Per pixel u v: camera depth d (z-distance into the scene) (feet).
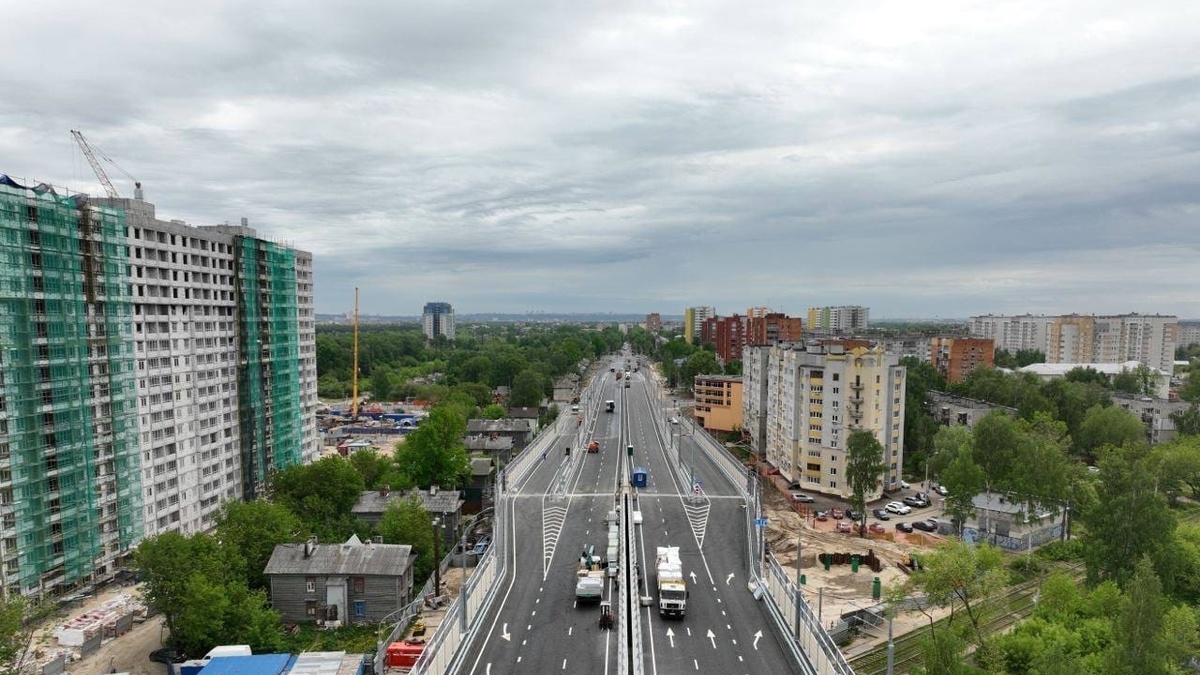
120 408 354.13
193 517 412.77
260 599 268.41
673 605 246.06
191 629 251.19
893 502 476.95
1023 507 392.27
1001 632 281.54
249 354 467.11
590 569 290.76
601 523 355.97
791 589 244.42
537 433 645.92
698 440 602.03
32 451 306.55
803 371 522.88
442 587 324.80
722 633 235.61
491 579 280.51
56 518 316.60
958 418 636.48
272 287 492.95
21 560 300.81
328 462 387.55
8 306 297.12
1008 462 424.05
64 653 258.98
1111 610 251.39
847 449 450.30
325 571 289.94
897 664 263.49
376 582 290.15
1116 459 303.89
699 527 348.18
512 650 224.53
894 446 510.99
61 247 322.55
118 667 260.21
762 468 593.42
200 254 421.59
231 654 241.76
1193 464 433.89
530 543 327.88
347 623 288.92
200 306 420.77
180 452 401.90
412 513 342.85
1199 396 636.89
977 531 409.08
